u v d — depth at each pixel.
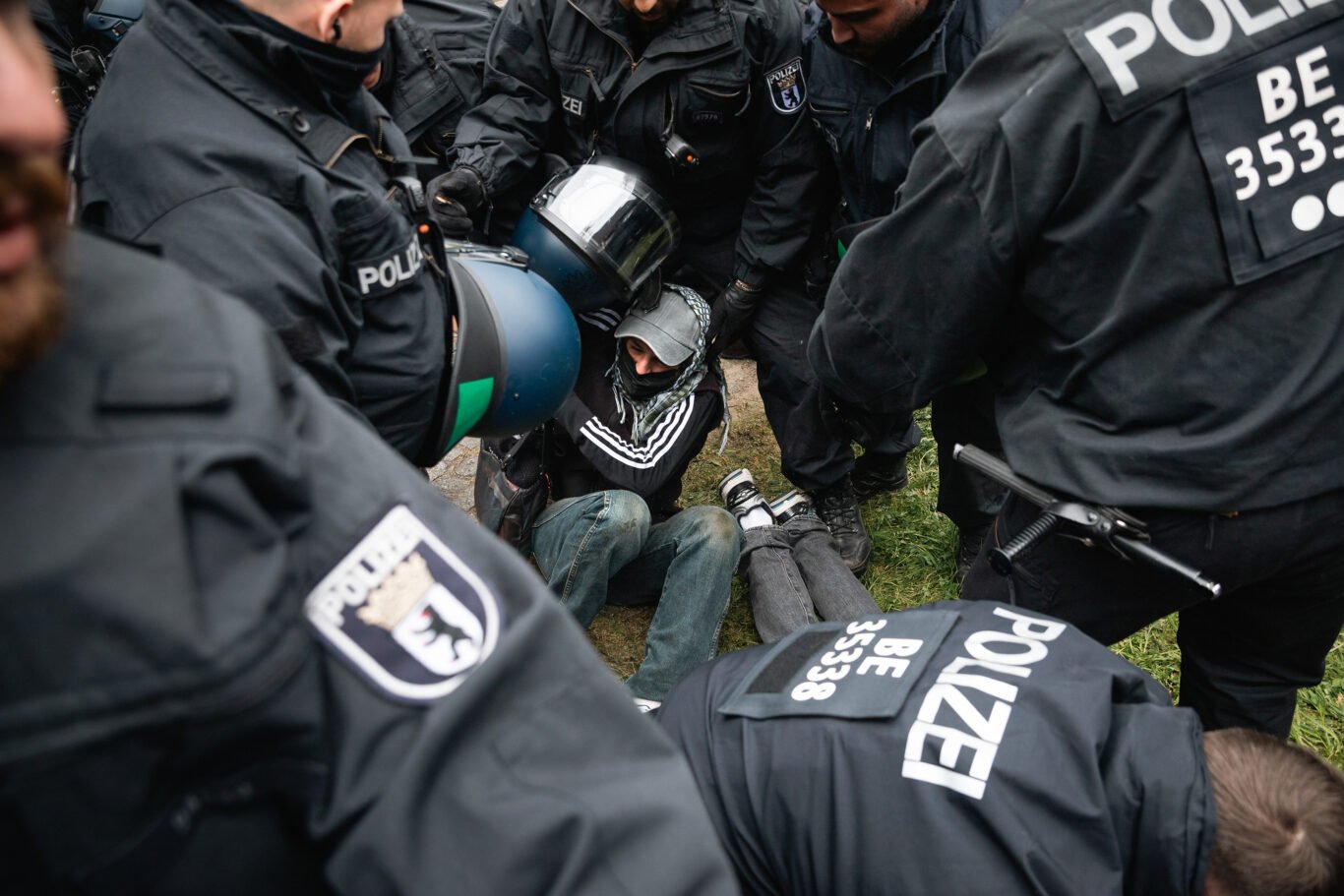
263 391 0.51
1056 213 1.26
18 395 0.44
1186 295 1.22
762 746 1.18
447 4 2.53
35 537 0.42
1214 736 1.13
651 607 2.46
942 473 2.32
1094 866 1.01
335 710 0.53
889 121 1.90
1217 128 1.16
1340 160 1.19
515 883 0.54
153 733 0.44
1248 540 1.33
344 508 0.56
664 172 2.27
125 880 0.46
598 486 2.35
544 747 0.58
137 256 0.52
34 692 0.42
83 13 2.39
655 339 2.15
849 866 1.06
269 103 1.10
